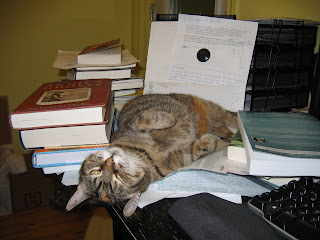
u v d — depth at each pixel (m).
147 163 1.09
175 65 1.32
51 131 0.89
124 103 1.47
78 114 0.85
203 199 0.63
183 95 1.31
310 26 1.22
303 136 0.83
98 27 2.64
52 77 2.59
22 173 2.35
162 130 1.20
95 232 1.70
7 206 2.29
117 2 2.64
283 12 1.36
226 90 1.26
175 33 1.31
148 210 0.71
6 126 2.52
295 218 0.57
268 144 0.76
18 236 2.06
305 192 0.66
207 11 1.95
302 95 1.30
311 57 1.27
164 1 2.34
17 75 2.51
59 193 1.71
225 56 1.25
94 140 0.93
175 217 0.61
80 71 1.35
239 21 1.22
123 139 1.18
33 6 2.40
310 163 0.70
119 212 0.77
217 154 0.94
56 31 2.52
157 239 0.60
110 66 1.38
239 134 0.97
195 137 1.25
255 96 1.21
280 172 0.71
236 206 0.61
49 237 2.05
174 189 0.76
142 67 2.67
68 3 2.50
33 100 0.94
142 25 2.57
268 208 0.61
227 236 0.52
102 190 1.07
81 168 0.98
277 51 1.20
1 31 2.38
